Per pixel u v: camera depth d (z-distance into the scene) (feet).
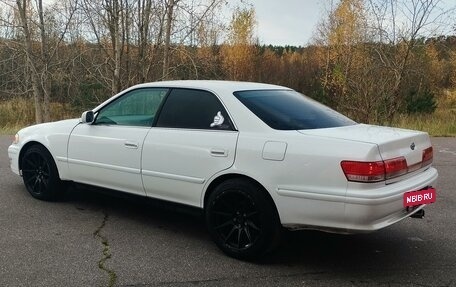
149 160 15.65
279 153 13.05
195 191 14.73
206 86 15.40
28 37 58.80
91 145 17.39
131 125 16.67
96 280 12.23
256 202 13.35
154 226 16.80
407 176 13.32
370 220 12.04
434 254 14.70
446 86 92.02
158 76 48.96
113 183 16.90
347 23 81.30
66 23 60.39
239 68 122.52
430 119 60.29
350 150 12.22
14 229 15.98
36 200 19.54
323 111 15.89
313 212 12.56
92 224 16.79
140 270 12.98
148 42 47.52
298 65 148.77
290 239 15.83
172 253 14.32
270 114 14.25
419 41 53.11
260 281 12.48
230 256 14.08
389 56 54.95
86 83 58.39
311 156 12.59
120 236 15.67
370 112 56.29
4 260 13.35
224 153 13.98
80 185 18.28
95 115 17.83
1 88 66.54
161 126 15.79
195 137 14.74
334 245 15.35
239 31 122.31
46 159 18.97
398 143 13.00
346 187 12.10
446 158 33.50
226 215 14.14
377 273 13.17
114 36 46.93
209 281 12.41
